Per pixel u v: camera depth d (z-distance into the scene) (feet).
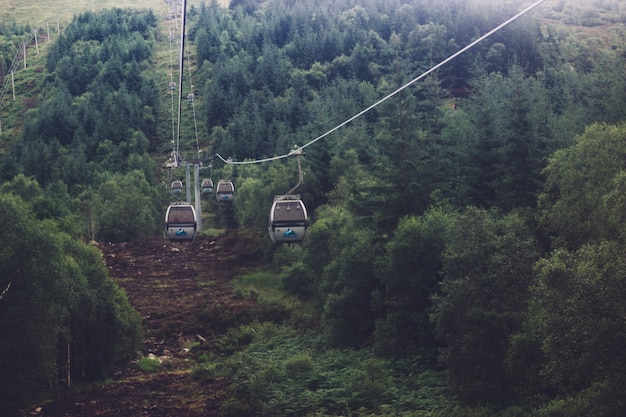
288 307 199.62
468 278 115.55
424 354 141.08
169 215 178.29
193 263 267.80
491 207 165.89
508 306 111.86
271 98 537.24
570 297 81.20
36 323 123.03
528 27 487.20
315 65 592.19
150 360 162.91
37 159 453.17
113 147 507.30
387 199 173.37
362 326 159.12
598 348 79.30
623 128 127.34
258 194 293.64
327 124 378.94
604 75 239.09
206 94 588.09
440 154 196.85
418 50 530.68
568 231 125.80
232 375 148.97
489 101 267.39
